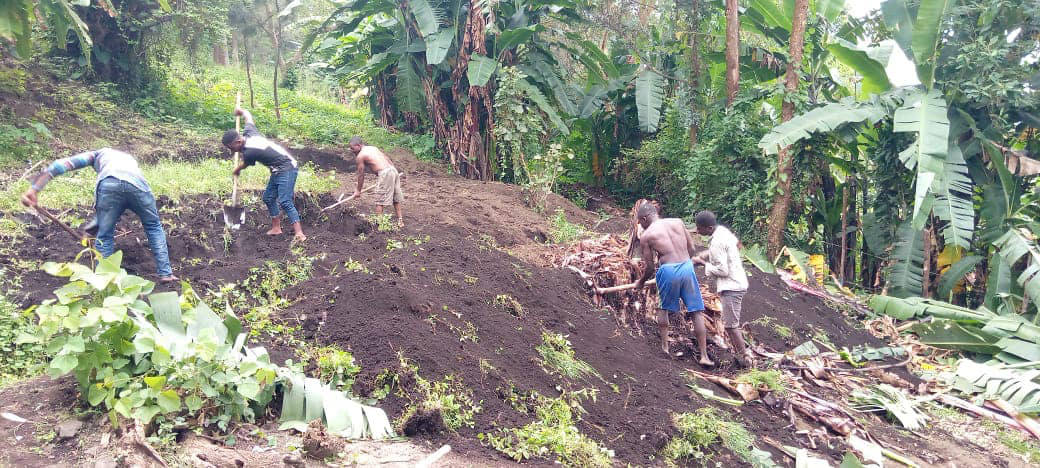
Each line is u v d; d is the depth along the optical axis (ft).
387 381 15.30
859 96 43.34
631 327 24.25
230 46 72.28
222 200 25.00
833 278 39.17
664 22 49.26
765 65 45.42
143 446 11.32
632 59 53.42
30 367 14.85
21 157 28.48
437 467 12.79
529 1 43.75
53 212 22.25
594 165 52.08
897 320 34.60
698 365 23.65
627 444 16.67
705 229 23.93
